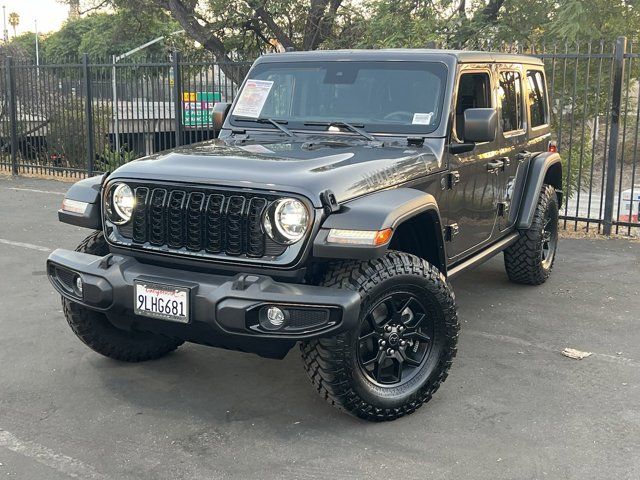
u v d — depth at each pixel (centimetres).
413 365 409
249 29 2080
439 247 428
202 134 1342
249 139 485
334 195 363
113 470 348
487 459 360
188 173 386
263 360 492
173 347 496
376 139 464
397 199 382
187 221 384
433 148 456
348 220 358
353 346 369
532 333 549
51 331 543
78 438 380
